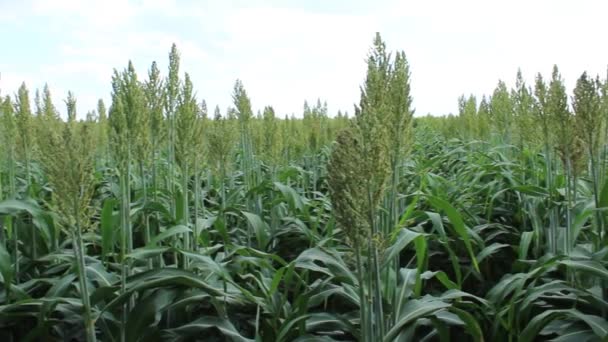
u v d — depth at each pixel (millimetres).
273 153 8258
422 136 18453
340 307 5453
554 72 4762
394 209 4391
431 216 4887
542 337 4832
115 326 4328
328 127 12539
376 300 3451
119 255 4535
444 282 4613
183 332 4277
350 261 3979
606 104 4762
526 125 6906
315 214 7895
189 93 5223
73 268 4633
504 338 4691
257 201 7141
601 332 3721
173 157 5660
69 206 3539
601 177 5094
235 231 7148
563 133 4699
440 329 4184
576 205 5336
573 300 4605
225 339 4594
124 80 4410
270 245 6852
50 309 4211
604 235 4605
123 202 4215
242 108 8383
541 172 6961
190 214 6949
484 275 6527
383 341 3580
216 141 6508
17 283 5223
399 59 4184
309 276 6012
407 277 4395
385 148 3145
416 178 7973
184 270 4203
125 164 4332
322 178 10156
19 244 5945
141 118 4512
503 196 7746
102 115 12516
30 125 6691
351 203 3127
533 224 6195
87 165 3533
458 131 16672
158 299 4117
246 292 4301
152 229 5664
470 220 6488
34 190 6898
